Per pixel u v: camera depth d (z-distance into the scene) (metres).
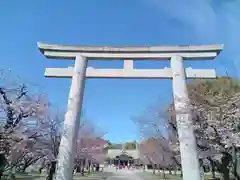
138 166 69.44
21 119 11.19
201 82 16.44
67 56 12.31
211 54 11.82
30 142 13.12
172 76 11.68
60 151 10.40
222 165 13.32
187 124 10.77
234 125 11.57
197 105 12.66
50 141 15.20
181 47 11.98
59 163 10.18
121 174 40.97
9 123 10.66
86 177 28.53
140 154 49.12
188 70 11.93
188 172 9.84
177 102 11.15
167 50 12.01
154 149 31.34
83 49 12.29
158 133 21.48
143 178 29.97
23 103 11.41
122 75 11.82
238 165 11.32
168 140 20.42
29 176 25.02
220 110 11.84
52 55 12.32
